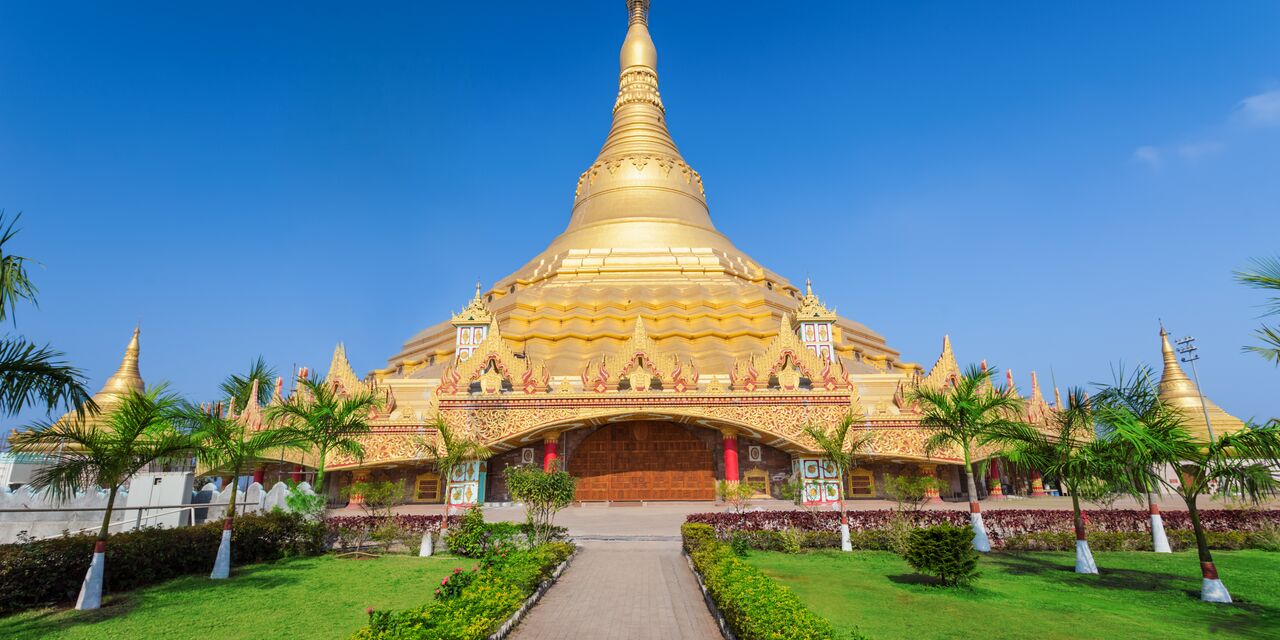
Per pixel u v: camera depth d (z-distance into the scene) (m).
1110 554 17.17
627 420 31.34
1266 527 18.64
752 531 18.69
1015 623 10.34
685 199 51.38
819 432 20.31
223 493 22.50
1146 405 13.64
